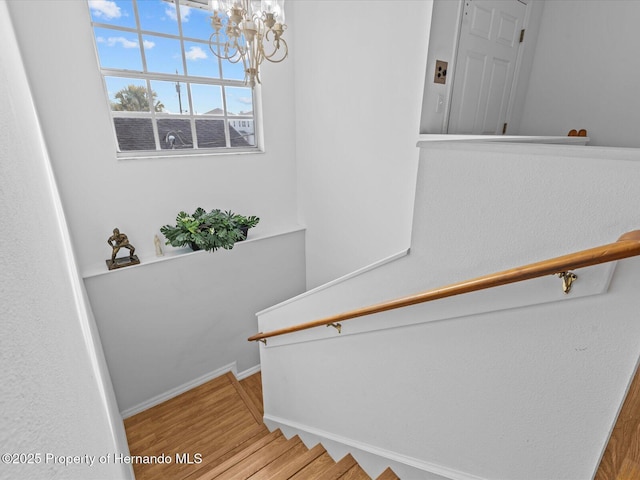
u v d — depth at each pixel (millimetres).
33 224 467
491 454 1104
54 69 2201
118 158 2605
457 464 1222
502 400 1021
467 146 872
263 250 3453
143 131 2750
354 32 2514
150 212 2844
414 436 1352
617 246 623
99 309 2629
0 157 323
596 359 808
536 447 984
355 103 2684
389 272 1203
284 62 3191
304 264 3881
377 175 2658
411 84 2199
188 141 2986
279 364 2176
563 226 775
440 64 2121
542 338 884
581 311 799
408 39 2143
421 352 1205
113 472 771
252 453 2057
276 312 1961
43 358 334
